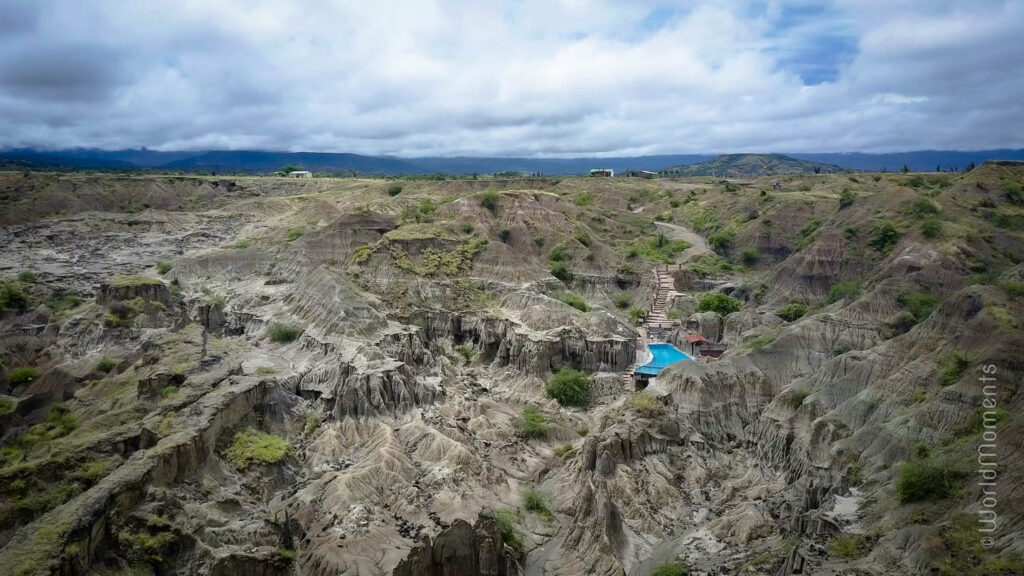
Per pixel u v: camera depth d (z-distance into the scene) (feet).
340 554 192.44
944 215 479.00
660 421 269.44
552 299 408.46
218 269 488.85
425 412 288.10
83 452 205.87
